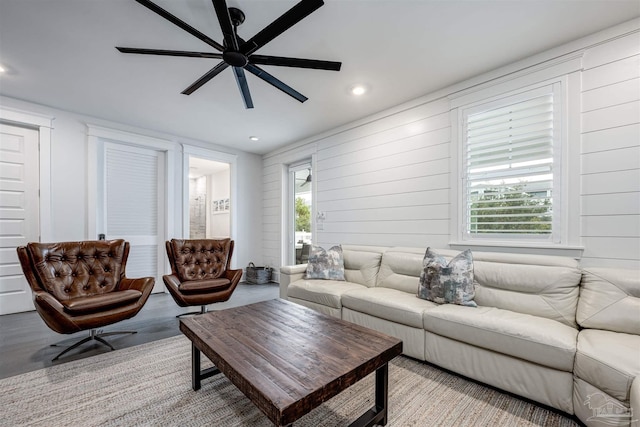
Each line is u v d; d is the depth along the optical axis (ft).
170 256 10.96
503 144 8.48
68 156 12.12
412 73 8.87
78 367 6.93
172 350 7.94
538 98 7.86
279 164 17.44
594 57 7.05
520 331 5.60
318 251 11.54
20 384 6.18
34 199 11.62
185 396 5.81
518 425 4.99
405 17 6.49
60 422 5.01
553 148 7.61
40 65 8.50
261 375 4.11
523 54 7.91
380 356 4.83
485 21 6.63
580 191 7.20
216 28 6.90
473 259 8.11
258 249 18.83
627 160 6.63
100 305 7.64
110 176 13.44
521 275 7.00
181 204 15.34
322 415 5.33
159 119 12.82
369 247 11.43
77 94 10.42
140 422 5.04
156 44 7.51
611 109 6.82
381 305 7.98
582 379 4.83
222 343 5.21
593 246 7.00
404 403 5.64
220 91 10.05
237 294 14.46
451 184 9.56
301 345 5.14
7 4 6.01
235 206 17.66
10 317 10.61
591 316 5.81
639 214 6.47
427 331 7.11
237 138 15.58
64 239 11.99
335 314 9.24
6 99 10.71
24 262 7.49
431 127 10.15
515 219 8.25
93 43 7.44
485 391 6.07
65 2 6.00
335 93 10.18
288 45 7.51
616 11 6.30
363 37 7.19
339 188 13.48
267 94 10.27
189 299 9.91
